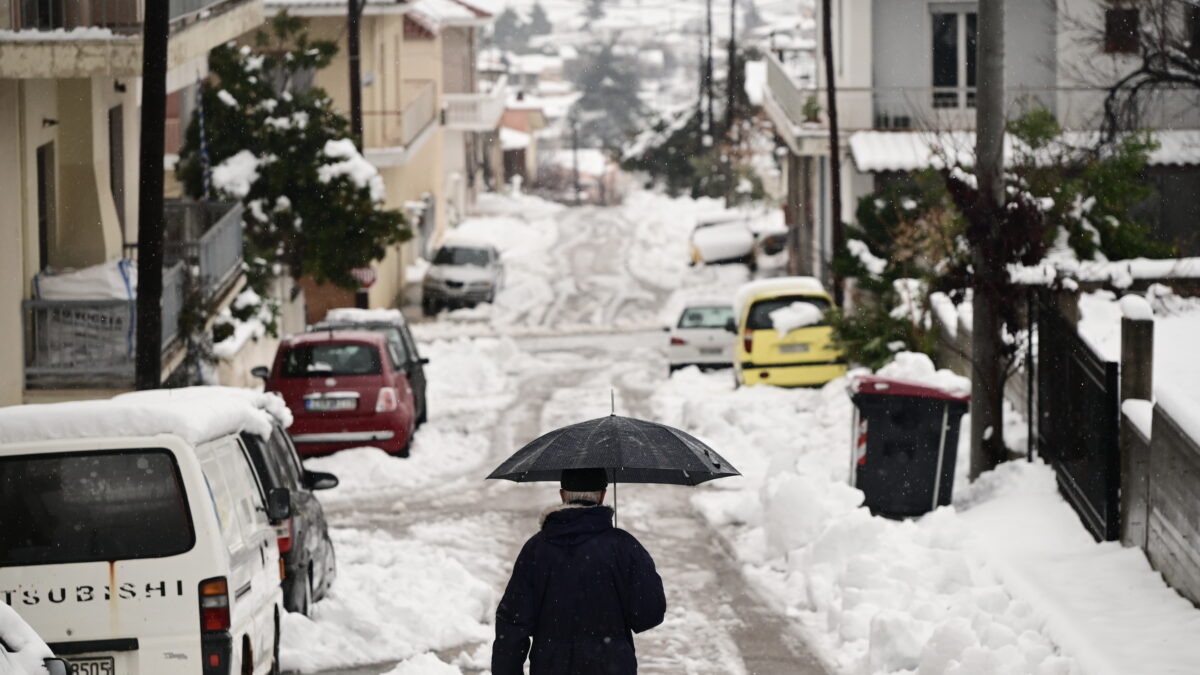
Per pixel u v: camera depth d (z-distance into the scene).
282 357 53.94
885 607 30.56
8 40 45.28
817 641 30.45
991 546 34.06
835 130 82.44
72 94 55.50
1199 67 57.09
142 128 40.53
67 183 55.94
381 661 29.53
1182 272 54.59
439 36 150.25
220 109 77.56
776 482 41.62
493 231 167.12
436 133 154.25
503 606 17.78
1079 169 61.91
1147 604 28.39
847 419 56.38
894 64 92.31
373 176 78.94
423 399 64.25
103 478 22.45
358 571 35.88
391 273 118.31
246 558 24.41
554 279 136.25
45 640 22.11
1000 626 25.94
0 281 47.50
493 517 45.38
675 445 19.06
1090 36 82.12
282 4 105.19
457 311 117.81
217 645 22.33
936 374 45.34
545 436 19.19
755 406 61.19
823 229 106.25
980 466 42.19
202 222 67.56
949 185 42.06
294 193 78.06
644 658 29.58
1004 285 41.41
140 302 40.81
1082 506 35.78
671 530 42.59
